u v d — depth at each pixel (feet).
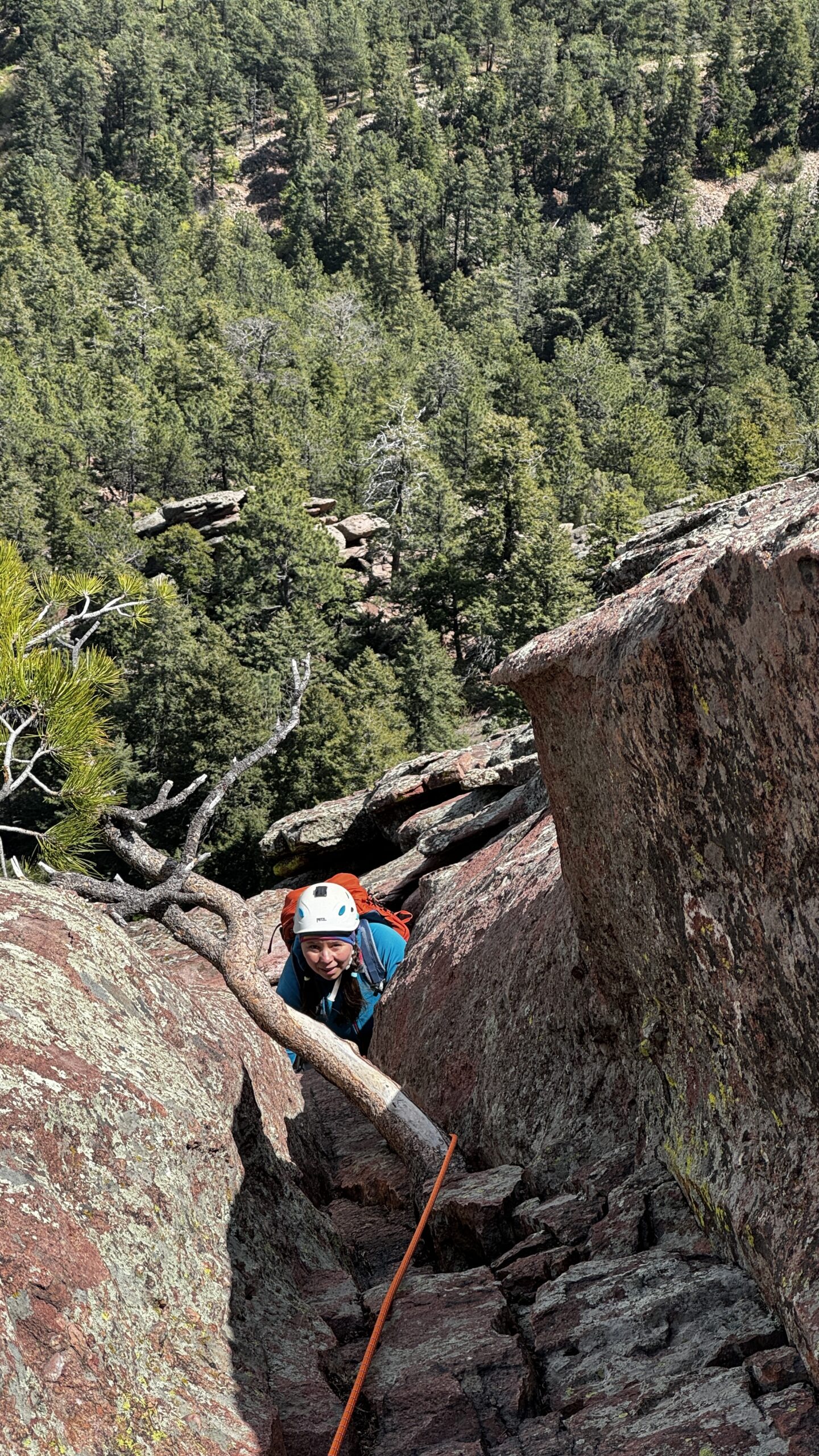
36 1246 5.09
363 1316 7.53
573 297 505.66
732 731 6.40
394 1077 15.74
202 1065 8.38
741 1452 5.49
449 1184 10.12
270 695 177.47
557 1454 5.95
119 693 14.94
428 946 17.07
